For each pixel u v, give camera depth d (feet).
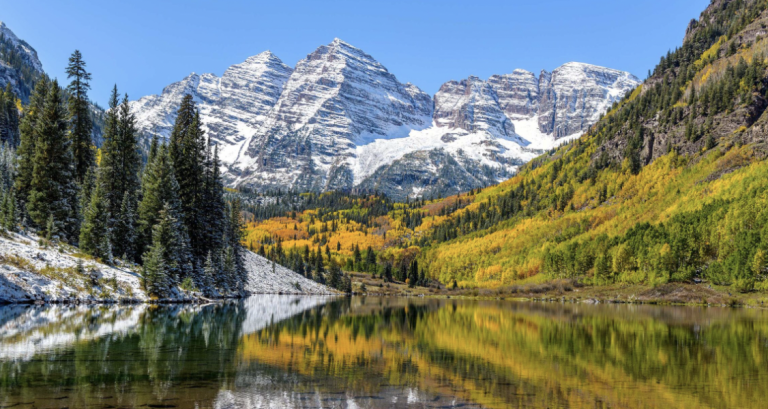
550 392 82.74
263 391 74.38
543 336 164.96
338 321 205.36
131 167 278.87
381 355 115.44
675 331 185.68
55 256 207.41
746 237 416.87
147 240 258.98
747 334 176.45
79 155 277.64
